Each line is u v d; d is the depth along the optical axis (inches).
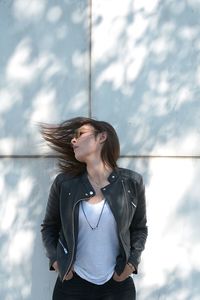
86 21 153.5
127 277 130.2
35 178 155.3
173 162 155.3
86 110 154.2
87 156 132.4
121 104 153.9
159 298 156.2
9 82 154.3
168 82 154.5
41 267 156.2
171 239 155.8
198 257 156.2
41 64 154.1
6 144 154.9
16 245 156.1
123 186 130.6
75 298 129.1
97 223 127.2
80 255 128.6
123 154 154.4
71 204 129.0
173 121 154.8
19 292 156.6
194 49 154.8
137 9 153.6
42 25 153.9
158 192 155.4
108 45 153.6
